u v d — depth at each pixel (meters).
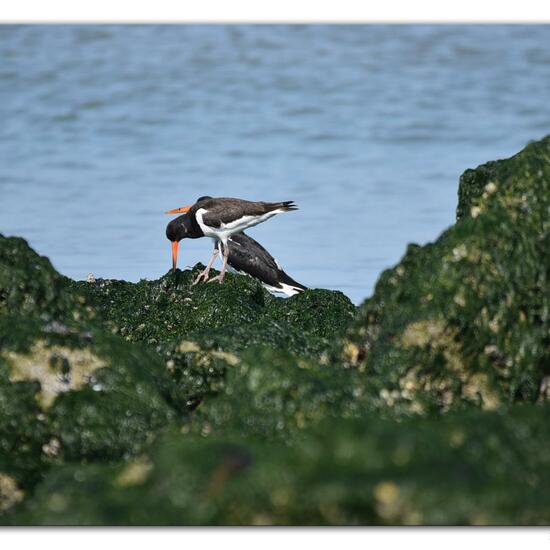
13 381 10.31
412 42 47.28
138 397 10.52
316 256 22.78
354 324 11.75
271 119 36.66
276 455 8.28
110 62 44.25
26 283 12.15
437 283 11.10
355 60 45.09
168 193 27.80
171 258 22.70
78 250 22.75
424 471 7.89
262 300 16.91
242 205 20.89
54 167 30.27
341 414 9.98
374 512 7.79
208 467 8.25
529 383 11.04
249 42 48.09
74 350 10.65
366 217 25.52
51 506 8.48
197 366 11.74
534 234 11.52
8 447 10.02
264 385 10.12
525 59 44.12
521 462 8.41
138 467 8.78
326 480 7.88
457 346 10.86
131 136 34.31
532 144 12.38
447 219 25.28
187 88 40.97
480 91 39.97
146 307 16.05
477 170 13.61
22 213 25.48
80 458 10.11
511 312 11.08
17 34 47.91
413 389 10.68
